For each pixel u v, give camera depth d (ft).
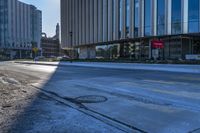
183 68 81.15
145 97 31.07
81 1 190.90
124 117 22.06
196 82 45.24
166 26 119.44
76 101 29.86
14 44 412.77
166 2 118.83
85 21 185.57
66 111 24.47
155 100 28.99
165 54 131.75
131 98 30.66
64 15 223.51
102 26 164.86
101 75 64.39
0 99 30.89
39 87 43.34
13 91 37.96
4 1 403.13
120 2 146.92
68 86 44.21
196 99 29.14
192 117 21.50
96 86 42.83
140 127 19.13
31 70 91.56
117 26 149.38
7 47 403.54
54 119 21.40
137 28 134.41
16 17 417.90
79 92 36.94
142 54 144.56
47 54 510.99
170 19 117.70
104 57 184.24
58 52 529.45
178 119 20.99
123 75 62.64
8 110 24.89
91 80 52.75
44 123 20.22
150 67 91.97
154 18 124.57
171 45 130.00
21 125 19.74
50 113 23.62
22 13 430.20
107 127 19.15
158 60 121.29
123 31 144.36
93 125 19.66
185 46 126.41
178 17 114.62
